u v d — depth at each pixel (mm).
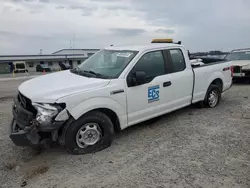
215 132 4340
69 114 3219
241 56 10727
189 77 4977
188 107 6059
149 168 3098
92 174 2980
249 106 6125
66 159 3369
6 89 12367
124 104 3828
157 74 4363
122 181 2812
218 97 6098
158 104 4391
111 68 4074
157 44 4656
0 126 4828
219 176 2891
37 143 3117
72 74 4234
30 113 3191
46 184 2787
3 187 2750
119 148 3717
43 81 3891
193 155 3443
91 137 3541
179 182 2775
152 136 4199
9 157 3484
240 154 3459
